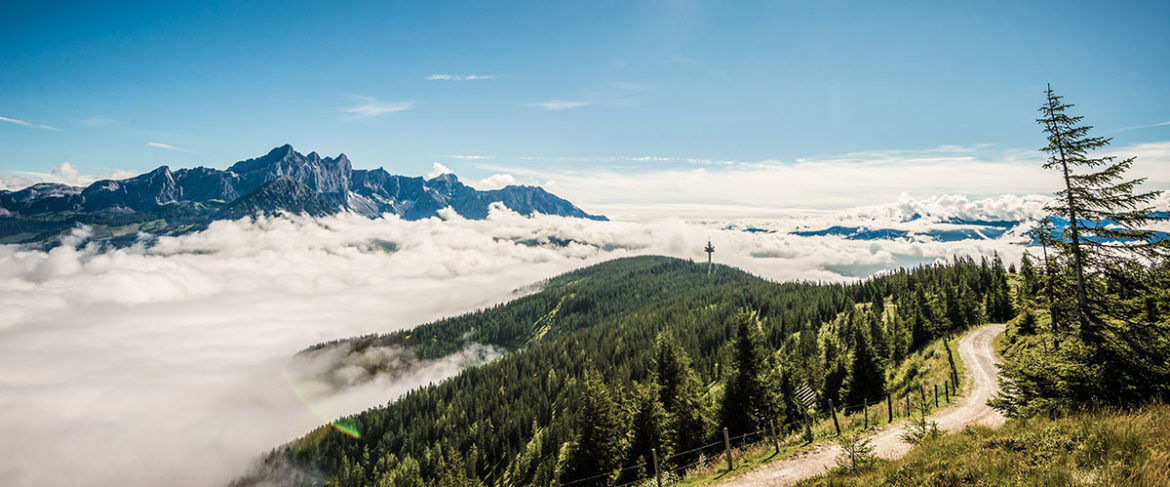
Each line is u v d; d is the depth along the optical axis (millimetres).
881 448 21812
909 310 88812
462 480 98312
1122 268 18484
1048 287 21000
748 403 40469
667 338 47719
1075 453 10289
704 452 36250
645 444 37125
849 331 107312
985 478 10477
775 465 20312
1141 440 10047
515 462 125062
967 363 48094
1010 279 128375
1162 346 16703
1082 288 19328
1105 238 18891
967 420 27906
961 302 89875
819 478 15250
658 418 37906
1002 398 19016
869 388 42688
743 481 18875
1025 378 18156
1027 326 51969
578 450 40031
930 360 54031
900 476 12242
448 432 153750
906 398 36219
